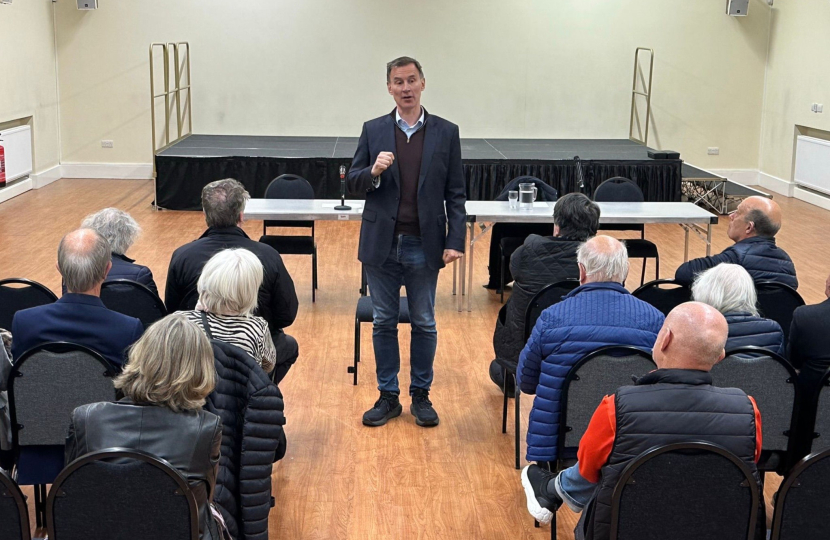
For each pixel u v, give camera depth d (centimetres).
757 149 1159
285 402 423
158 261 702
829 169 979
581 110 1130
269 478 242
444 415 409
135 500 194
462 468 355
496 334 381
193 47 1095
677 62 1126
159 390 200
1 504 194
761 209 391
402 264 376
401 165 367
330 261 719
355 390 440
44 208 905
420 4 1096
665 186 895
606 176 887
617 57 1119
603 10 1107
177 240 776
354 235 823
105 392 265
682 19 1114
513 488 339
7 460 281
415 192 368
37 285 350
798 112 1051
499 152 977
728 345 286
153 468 193
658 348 215
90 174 1113
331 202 605
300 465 355
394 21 1099
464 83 1118
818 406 275
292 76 1109
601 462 211
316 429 391
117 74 1094
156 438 200
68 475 192
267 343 276
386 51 1106
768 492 332
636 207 606
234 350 244
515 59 1114
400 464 358
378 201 370
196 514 196
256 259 275
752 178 1165
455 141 371
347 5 1094
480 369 475
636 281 669
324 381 452
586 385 274
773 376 276
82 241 269
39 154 1037
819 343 288
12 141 948
